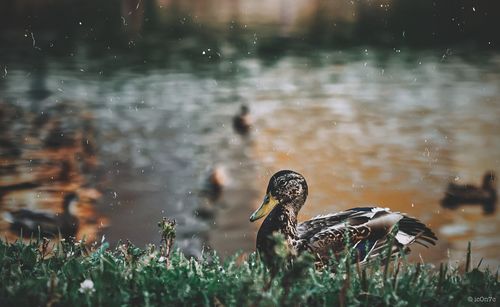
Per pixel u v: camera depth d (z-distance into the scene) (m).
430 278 5.06
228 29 36.62
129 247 5.32
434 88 23.48
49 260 5.23
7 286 4.49
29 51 29.41
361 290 4.53
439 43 33.25
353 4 49.84
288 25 38.69
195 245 10.49
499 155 16.20
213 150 16.55
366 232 6.30
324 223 6.53
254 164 15.51
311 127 18.77
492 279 5.16
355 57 29.34
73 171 14.41
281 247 4.16
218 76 25.20
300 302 4.25
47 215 11.29
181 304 4.36
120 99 21.53
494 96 22.30
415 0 51.41
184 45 31.59
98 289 4.46
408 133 18.16
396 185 14.12
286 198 6.41
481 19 41.72
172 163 15.32
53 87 22.91
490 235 11.57
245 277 4.51
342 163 15.59
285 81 24.55
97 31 35.22
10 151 15.91
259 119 19.50
